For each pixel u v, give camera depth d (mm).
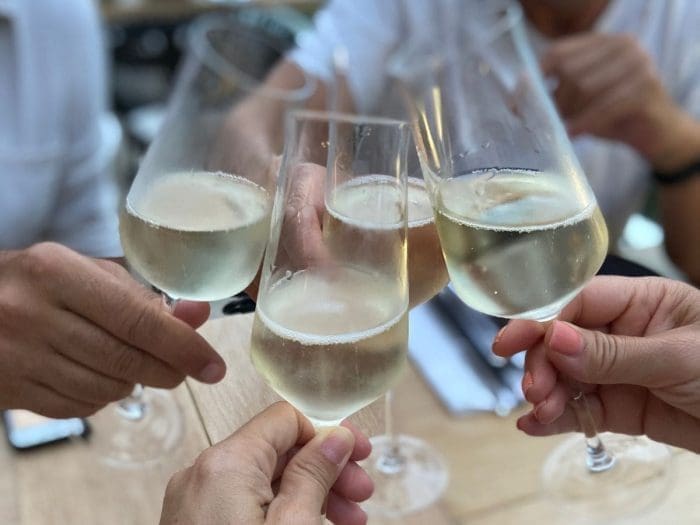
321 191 461
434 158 511
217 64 1101
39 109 1163
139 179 546
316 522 442
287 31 1862
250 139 592
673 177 1093
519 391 753
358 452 527
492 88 615
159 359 604
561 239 470
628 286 641
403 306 452
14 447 682
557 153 510
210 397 618
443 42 1158
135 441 684
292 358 428
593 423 649
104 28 2193
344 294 447
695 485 645
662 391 596
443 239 496
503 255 469
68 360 612
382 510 634
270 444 482
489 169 512
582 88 1062
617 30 1207
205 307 624
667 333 575
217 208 524
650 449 688
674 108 1093
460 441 710
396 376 454
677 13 1187
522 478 667
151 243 518
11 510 623
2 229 1192
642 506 625
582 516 621
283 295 448
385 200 449
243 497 444
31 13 1122
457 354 802
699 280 1071
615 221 1179
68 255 587
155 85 2316
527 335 616
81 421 708
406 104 777
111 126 1484
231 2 2193
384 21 1290
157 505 623
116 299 571
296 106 1057
